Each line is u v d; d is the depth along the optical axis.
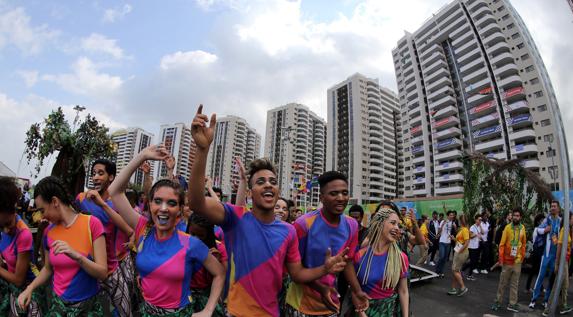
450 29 71.62
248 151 107.38
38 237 3.98
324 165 114.00
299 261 2.52
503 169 11.65
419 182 73.50
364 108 98.75
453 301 6.80
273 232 2.39
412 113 78.62
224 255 3.17
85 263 2.49
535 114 54.66
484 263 10.20
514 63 59.38
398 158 110.25
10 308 3.09
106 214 3.50
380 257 3.20
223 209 2.37
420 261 11.59
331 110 105.25
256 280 2.28
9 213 2.85
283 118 103.94
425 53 77.06
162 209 2.40
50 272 2.79
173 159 3.38
